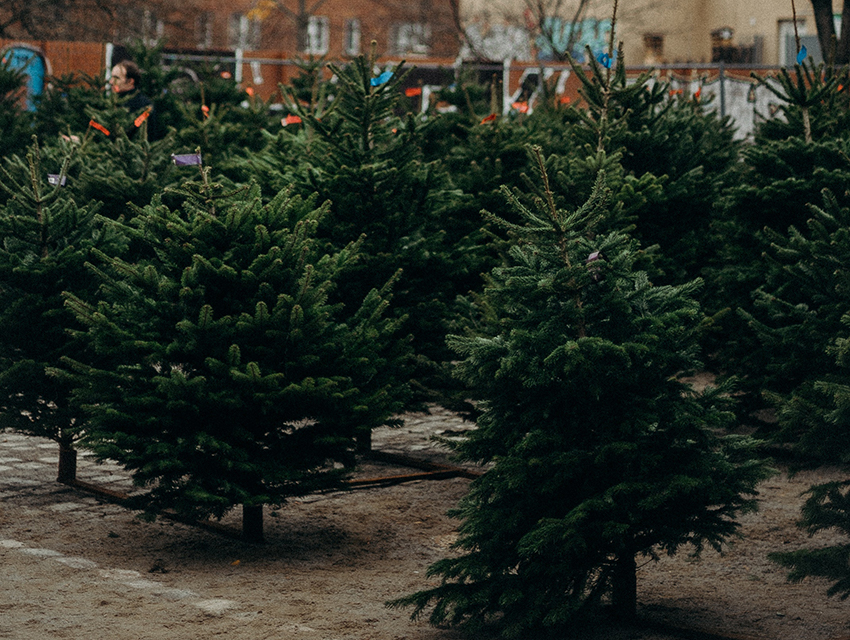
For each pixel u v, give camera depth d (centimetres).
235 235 679
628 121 1016
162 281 661
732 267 961
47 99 1500
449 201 935
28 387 793
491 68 2416
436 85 2458
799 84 959
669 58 3781
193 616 560
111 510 781
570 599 541
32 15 3027
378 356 733
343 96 896
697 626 561
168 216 684
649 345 541
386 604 564
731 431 994
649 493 534
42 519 752
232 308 676
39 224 780
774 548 709
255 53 2616
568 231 550
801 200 930
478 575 555
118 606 573
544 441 539
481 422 574
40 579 617
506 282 550
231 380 660
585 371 533
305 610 577
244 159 1035
